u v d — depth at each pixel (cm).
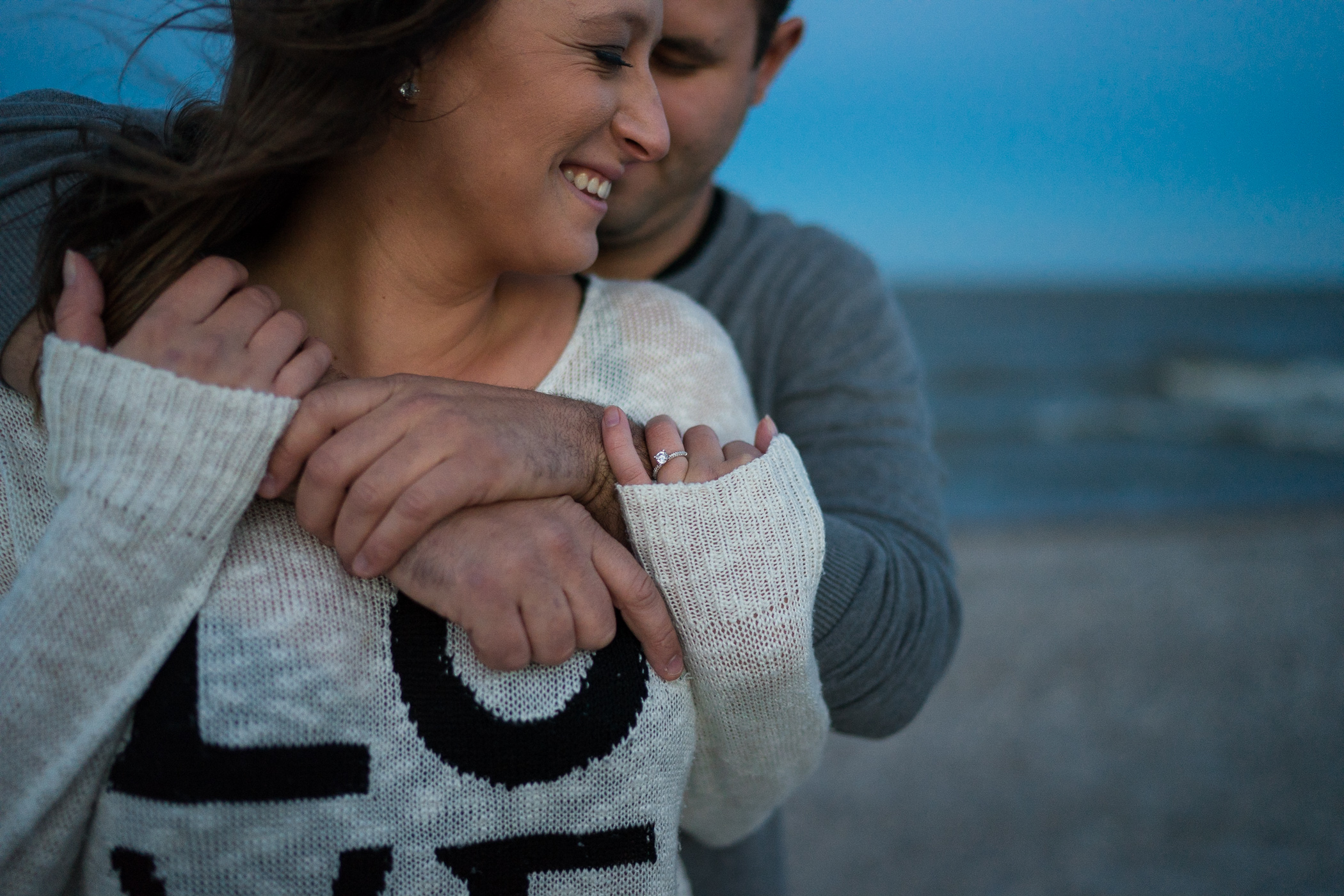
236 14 98
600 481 106
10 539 100
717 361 129
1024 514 1269
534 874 99
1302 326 4078
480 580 92
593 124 99
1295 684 645
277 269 114
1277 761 539
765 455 107
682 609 103
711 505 101
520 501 98
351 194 109
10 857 90
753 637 103
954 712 609
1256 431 1872
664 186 161
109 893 94
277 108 99
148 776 92
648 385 122
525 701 98
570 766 99
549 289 124
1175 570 926
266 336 94
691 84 153
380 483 90
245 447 90
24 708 87
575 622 97
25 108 120
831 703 136
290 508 101
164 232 104
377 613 99
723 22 149
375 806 95
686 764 109
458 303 113
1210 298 5766
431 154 101
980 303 5178
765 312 178
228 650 94
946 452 1744
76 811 93
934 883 430
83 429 89
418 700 97
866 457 161
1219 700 621
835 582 126
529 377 120
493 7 93
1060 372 2653
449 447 92
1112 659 692
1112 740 570
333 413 93
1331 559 959
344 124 98
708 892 174
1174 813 486
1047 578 909
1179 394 2309
